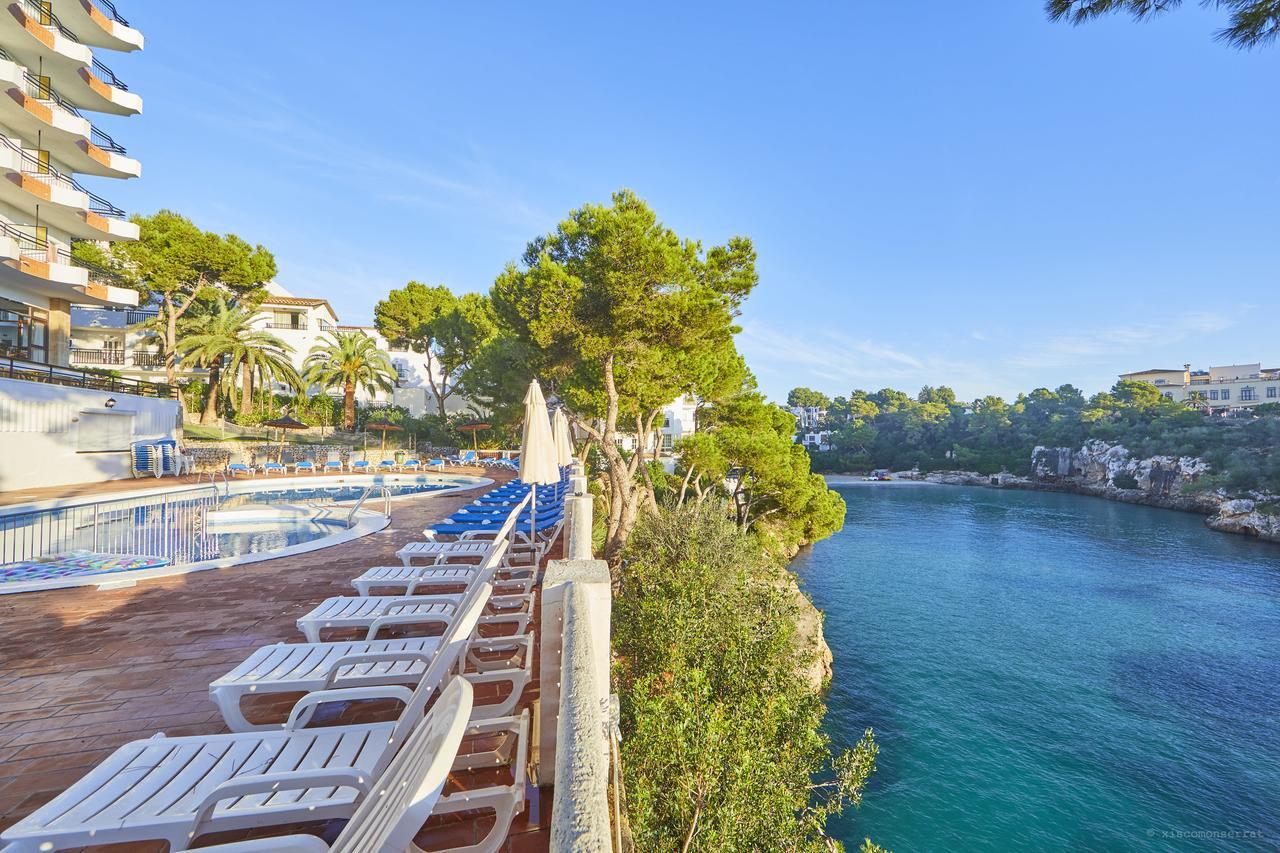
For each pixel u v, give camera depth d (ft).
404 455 106.42
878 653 77.66
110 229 76.59
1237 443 226.58
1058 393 411.34
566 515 22.85
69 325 77.56
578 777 3.31
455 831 9.02
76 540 41.24
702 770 17.31
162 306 114.32
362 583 19.40
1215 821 46.14
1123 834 44.37
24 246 69.82
